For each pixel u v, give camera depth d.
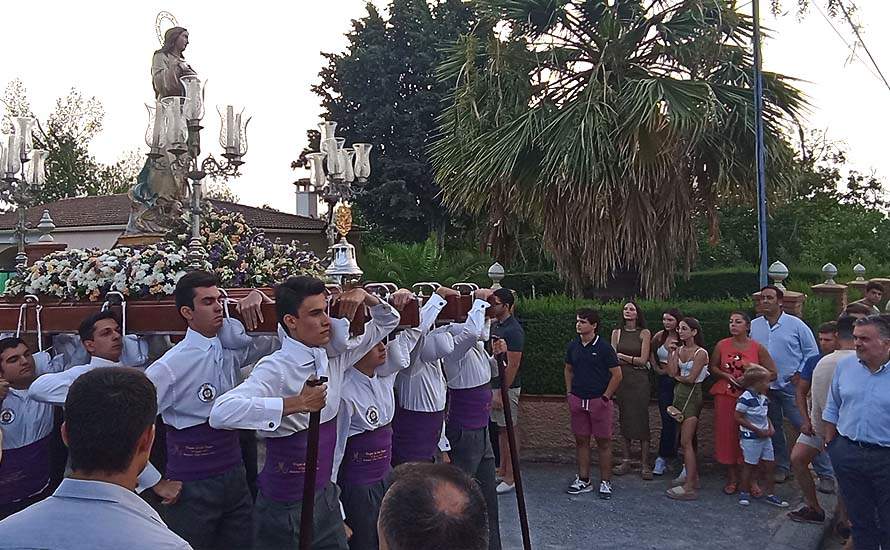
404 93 26.52
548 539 5.74
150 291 3.83
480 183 10.82
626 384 7.40
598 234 10.03
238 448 3.53
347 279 4.75
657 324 8.30
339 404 3.32
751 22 10.57
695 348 6.81
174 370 3.30
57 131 35.50
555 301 8.84
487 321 5.05
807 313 8.59
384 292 3.73
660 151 9.65
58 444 4.23
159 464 3.95
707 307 8.14
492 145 10.66
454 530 1.53
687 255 10.91
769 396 7.07
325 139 7.55
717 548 5.53
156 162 7.05
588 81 10.75
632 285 10.45
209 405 3.37
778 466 7.17
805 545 5.54
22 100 33.47
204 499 3.35
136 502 1.86
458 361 4.96
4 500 3.89
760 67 9.14
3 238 19.64
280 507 3.02
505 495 6.95
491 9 11.36
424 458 4.39
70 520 1.75
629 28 10.73
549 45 11.27
